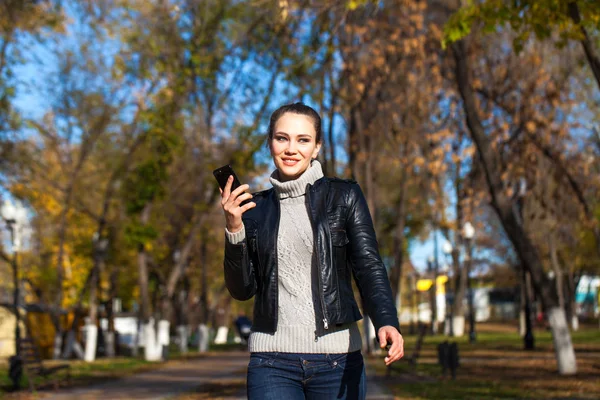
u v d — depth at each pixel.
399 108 23.17
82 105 29.09
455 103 21.34
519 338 39.72
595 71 12.16
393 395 13.98
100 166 33.19
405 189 30.23
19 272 37.47
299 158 3.90
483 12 10.70
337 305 3.75
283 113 3.94
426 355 26.41
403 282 75.44
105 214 31.61
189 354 35.28
